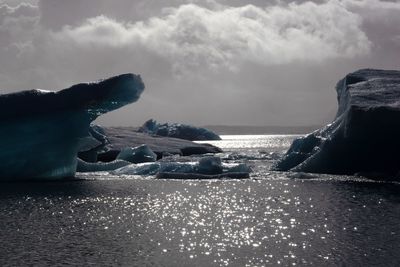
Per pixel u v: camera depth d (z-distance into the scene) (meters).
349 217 24.31
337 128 39.06
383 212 25.30
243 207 27.48
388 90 40.06
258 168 46.12
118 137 60.16
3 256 18.45
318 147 41.09
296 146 43.50
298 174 38.53
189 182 37.12
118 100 38.53
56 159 38.00
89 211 26.50
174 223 23.72
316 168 39.81
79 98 37.91
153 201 29.44
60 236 21.28
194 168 40.84
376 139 36.69
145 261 17.86
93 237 21.11
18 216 25.22
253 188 33.88
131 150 50.25
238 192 32.41
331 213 25.33
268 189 33.31
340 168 38.94
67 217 25.03
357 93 40.00
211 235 21.39
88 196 31.09
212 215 25.47
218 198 30.34
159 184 36.16
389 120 35.97
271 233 21.59
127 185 35.59
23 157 37.47
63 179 38.50
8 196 30.97
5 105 37.72
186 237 21.06
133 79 38.44
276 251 18.86
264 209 26.81
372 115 36.22
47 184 35.94
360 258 17.86
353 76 44.66
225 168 40.97
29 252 18.94
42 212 26.23
